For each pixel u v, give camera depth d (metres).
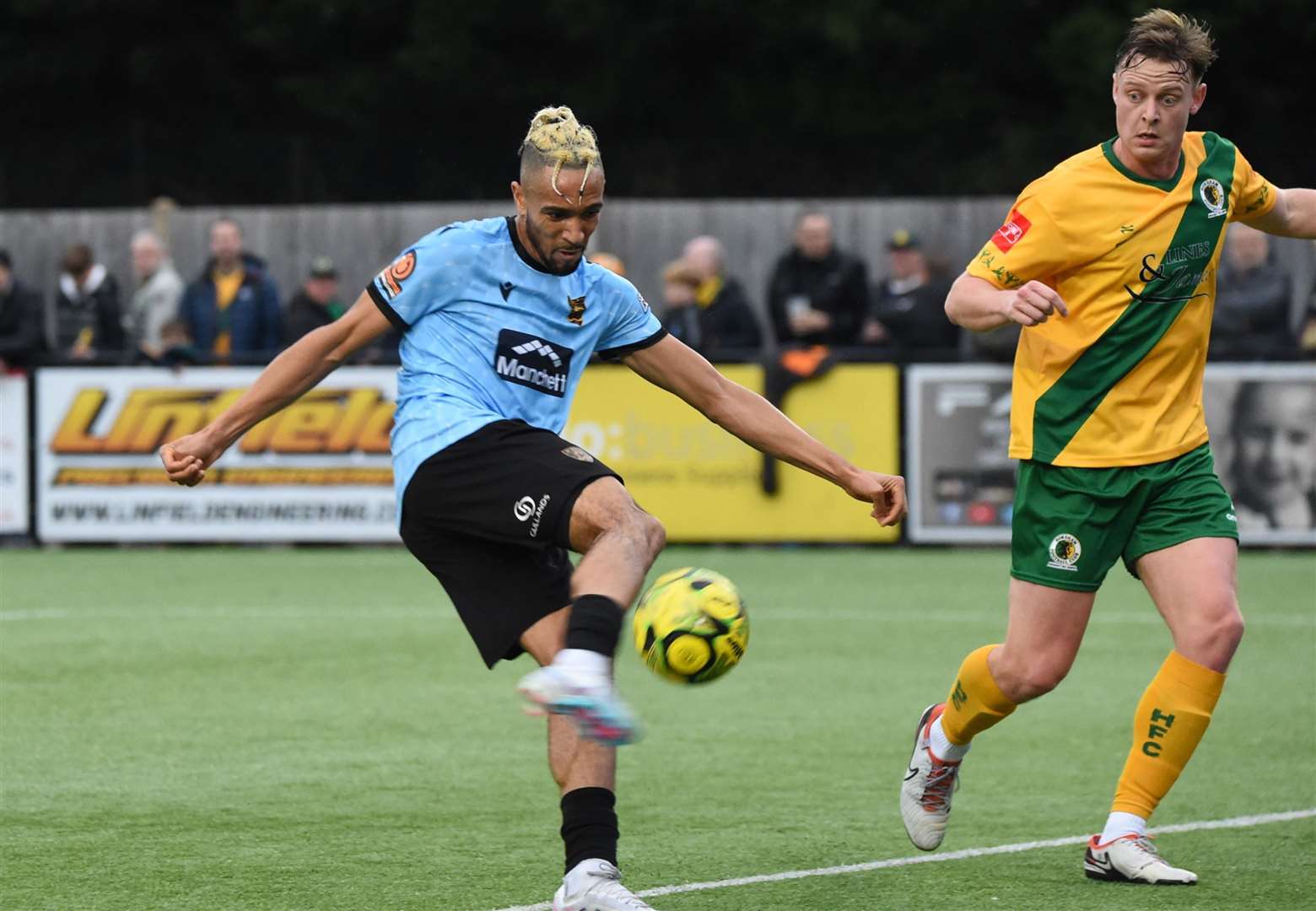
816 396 46.66
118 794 21.39
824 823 20.06
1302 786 22.06
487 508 14.87
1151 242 16.97
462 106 80.19
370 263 70.94
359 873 17.70
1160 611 17.41
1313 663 31.45
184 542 48.09
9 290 48.75
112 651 32.31
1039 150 75.00
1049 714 26.92
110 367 48.00
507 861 18.19
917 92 77.94
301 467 47.88
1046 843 19.19
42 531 48.41
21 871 17.81
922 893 17.05
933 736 18.23
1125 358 17.12
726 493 46.81
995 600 38.72
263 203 76.62
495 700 27.81
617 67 78.94
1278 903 16.58
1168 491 17.23
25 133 85.06
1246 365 45.19
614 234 70.25
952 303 17.17
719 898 16.86
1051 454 17.33
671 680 15.11
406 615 36.81
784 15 77.62
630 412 46.81
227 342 50.28
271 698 27.92
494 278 15.40
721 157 74.75
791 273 49.72
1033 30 77.06
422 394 15.38
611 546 14.16
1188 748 17.31
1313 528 45.22
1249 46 75.50
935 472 46.47
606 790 14.88
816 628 35.16
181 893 16.95
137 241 53.72
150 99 85.50
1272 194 17.80
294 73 84.06
